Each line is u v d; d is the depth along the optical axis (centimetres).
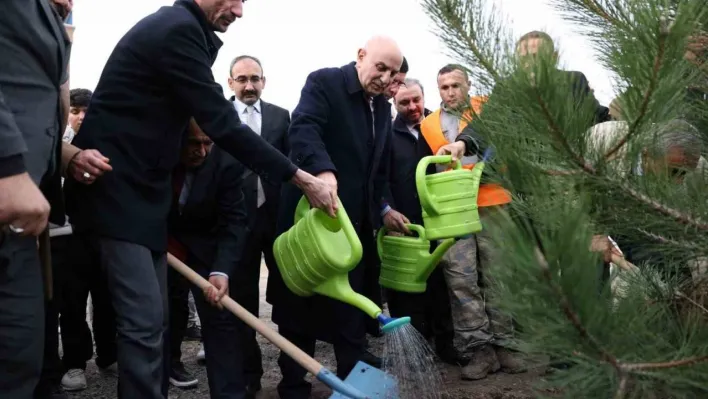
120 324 253
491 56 179
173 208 318
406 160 421
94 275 362
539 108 148
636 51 150
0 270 199
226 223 320
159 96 261
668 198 164
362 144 340
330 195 292
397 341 301
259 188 372
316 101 332
